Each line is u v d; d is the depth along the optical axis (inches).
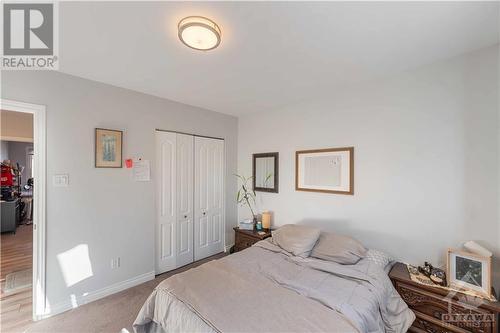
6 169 207.2
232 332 47.1
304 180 117.0
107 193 98.0
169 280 68.5
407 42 65.8
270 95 111.2
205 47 62.0
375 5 50.4
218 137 144.6
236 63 78.7
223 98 116.6
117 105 100.6
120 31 60.3
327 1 49.1
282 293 61.8
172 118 120.9
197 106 131.1
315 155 112.4
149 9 51.8
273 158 132.5
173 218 122.9
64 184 86.8
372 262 80.0
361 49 69.6
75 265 89.5
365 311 56.4
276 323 49.7
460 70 73.6
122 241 102.4
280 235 100.7
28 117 155.7
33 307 81.0
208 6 50.8
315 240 92.1
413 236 83.4
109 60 76.5
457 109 74.4
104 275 97.0
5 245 158.7
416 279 72.1
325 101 109.7
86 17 54.6
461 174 73.7
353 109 99.5
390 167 89.0
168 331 57.0
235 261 83.4
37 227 81.4
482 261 63.1
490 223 68.2
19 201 212.1
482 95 69.9
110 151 98.3
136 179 106.8
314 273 74.8
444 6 50.8
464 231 72.8
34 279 81.0
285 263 82.7
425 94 80.8
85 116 92.0
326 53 71.9
